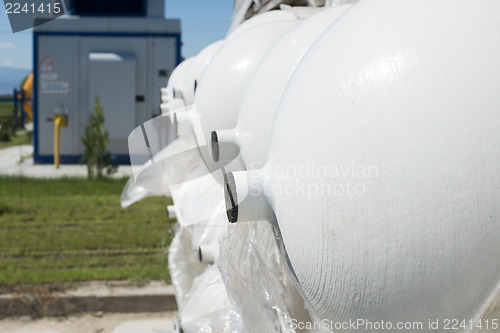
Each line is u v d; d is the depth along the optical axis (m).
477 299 1.09
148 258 5.64
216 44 3.54
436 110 1.07
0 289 4.81
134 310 4.70
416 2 1.19
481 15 1.11
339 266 1.17
